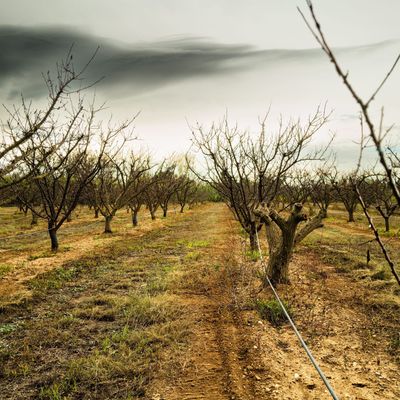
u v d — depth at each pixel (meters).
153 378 4.75
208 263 11.52
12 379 4.79
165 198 35.19
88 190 22.73
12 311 7.48
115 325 6.57
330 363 5.10
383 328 6.20
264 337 5.89
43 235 21.22
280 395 4.34
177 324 6.38
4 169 3.01
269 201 12.12
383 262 11.40
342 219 29.56
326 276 9.69
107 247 15.82
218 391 4.47
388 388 4.45
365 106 1.00
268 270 8.65
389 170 1.00
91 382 4.64
